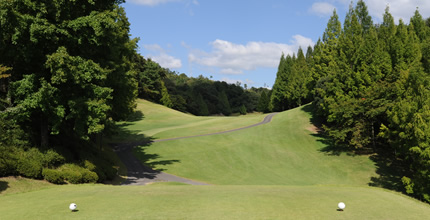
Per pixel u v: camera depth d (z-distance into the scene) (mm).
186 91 135500
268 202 12445
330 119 43750
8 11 17453
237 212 10688
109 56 27219
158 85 104188
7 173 17406
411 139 24844
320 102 52688
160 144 48312
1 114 18375
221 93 148250
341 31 60031
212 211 10789
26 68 20875
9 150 18688
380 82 40906
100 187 17766
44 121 21781
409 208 12539
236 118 77938
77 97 21531
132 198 13164
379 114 39312
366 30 58656
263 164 40531
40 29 18203
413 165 25016
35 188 17156
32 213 10578
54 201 12727
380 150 41875
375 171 36000
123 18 34281
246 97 155875
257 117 76562
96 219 9688
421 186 23828
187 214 10328
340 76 45031
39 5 18938
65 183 19844
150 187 17547
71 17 21391
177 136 54156
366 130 41031
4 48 19906
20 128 20938
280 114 75062
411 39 40844
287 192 15312
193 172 35719
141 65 96688
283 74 107500
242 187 17688
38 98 18594
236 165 39688
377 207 12328
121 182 27359
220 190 15945
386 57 41562
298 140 51188
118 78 29062
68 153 23359
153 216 10047
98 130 20422
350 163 39375
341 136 41469
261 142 50406
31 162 18688
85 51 23266
